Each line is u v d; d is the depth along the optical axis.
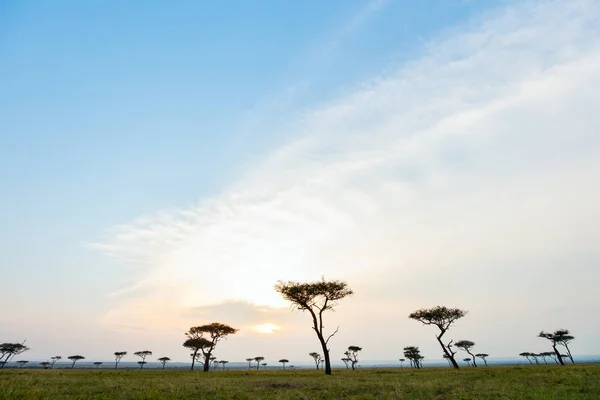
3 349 96.62
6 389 11.47
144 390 14.05
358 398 13.30
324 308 42.19
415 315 61.16
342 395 14.41
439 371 35.78
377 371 41.16
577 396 12.38
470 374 26.66
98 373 31.34
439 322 58.78
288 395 14.15
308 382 21.06
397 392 14.45
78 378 21.88
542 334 83.75
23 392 11.59
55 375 25.69
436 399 12.64
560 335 81.12
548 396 12.59
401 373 32.84
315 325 41.19
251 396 13.63
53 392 12.67
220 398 13.07
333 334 40.75
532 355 131.25
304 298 42.34
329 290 42.03
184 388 15.81
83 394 12.27
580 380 17.72
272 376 31.17
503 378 21.45
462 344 98.00
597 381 16.88
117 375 27.78
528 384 17.08
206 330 76.81
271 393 14.98
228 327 78.00
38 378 20.42
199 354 79.38
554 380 18.80
